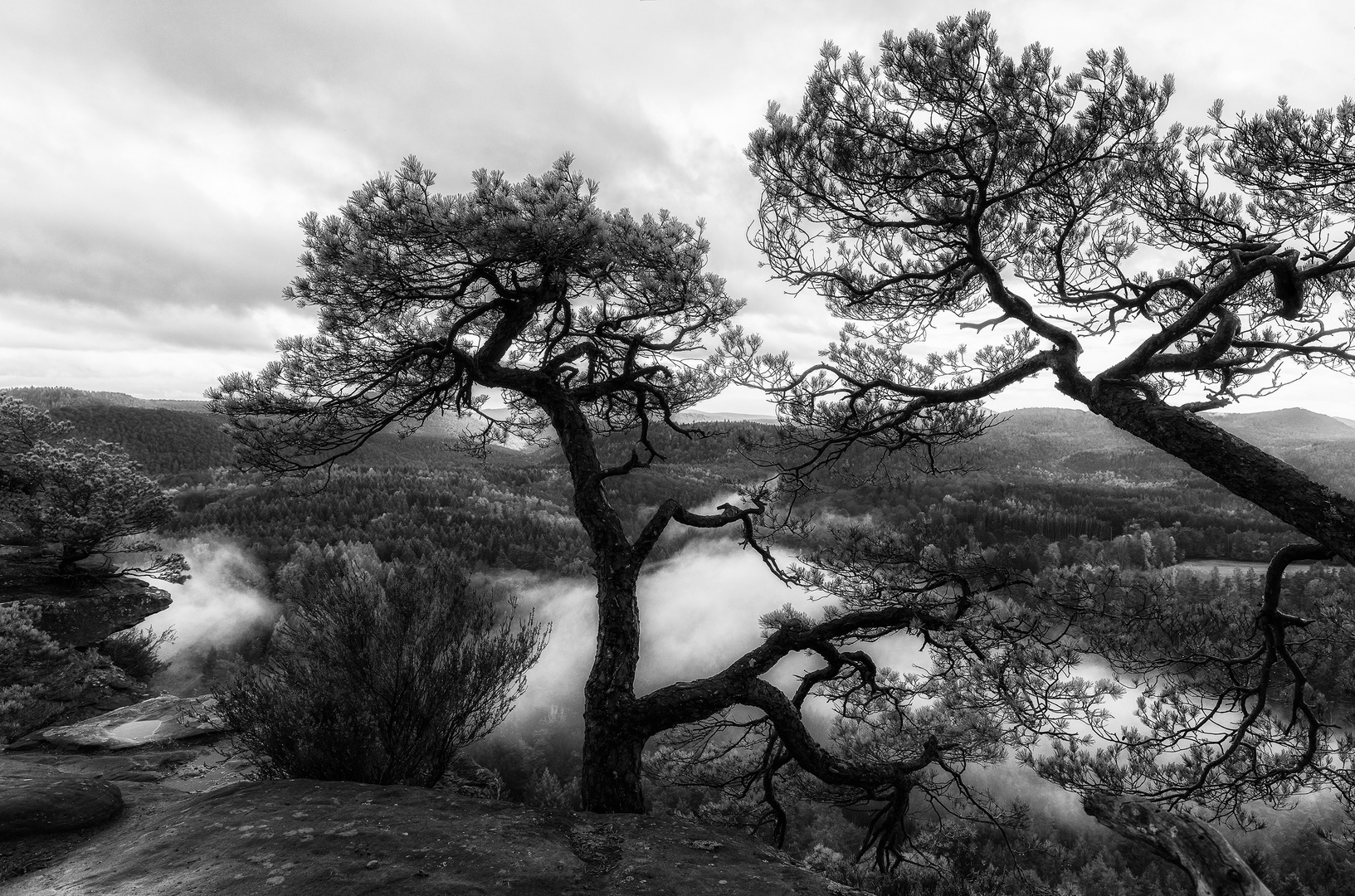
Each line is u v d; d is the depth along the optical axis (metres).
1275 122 4.34
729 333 5.43
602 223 4.37
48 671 12.05
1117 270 5.23
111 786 3.73
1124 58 4.00
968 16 3.96
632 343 5.73
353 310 5.17
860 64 4.36
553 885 2.55
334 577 4.19
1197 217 4.96
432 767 4.27
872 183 4.70
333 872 2.57
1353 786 4.00
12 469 17.70
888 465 5.71
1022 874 5.82
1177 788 4.33
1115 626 4.60
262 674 4.10
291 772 4.00
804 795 5.84
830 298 5.58
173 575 20.06
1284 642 4.08
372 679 4.04
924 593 4.99
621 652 4.67
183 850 2.85
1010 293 4.48
